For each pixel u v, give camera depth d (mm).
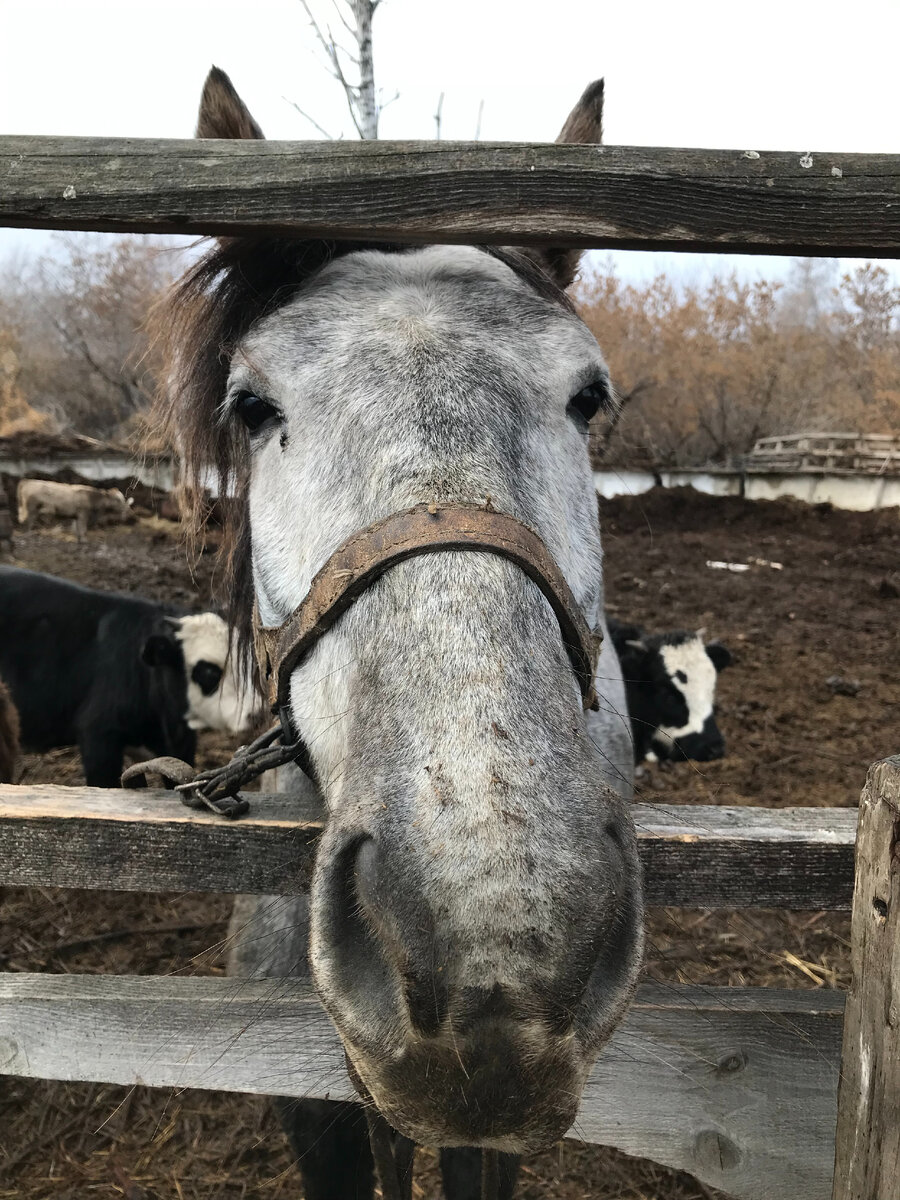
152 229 1188
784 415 20438
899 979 953
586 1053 918
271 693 1378
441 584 1031
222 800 1346
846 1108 1070
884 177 1135
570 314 1483
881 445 18500
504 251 1613
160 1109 2570
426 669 975
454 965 827
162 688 4734
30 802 1360
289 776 1719
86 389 18109
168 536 12359
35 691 4871
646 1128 1383
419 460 1142
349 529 1156
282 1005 1380
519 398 1256
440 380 1222
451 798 872
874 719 5992
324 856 957
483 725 918
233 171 1146
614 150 1142
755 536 14148
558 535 1213
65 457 16359
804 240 1155
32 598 4926
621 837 977
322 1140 1590
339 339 1304
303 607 1164
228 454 1650
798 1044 1354
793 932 3359
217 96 1611
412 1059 882
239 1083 1399
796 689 6590
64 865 1318
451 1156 1708
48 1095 2605
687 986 1405
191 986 1417
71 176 1147
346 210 1153
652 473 17672
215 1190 2314
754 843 1286
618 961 964
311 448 1255
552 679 1005
